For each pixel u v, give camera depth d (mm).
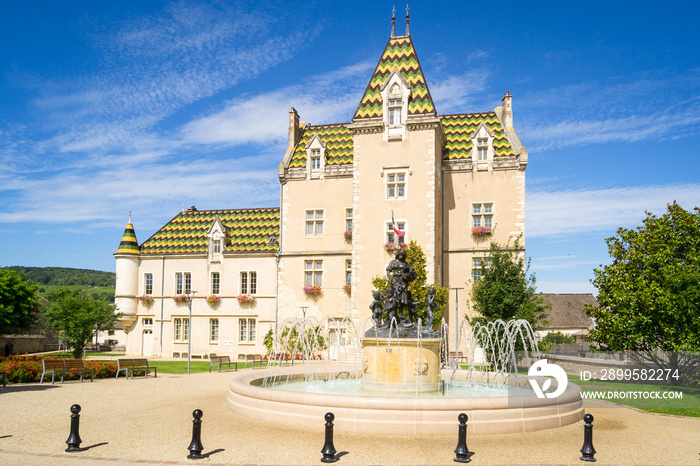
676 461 11719
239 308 47188
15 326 51875
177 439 13289
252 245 48125
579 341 74188
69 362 27078
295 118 48906
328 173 45750
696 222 28156
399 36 44719
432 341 18016
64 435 13727
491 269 34062
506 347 31625
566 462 11523
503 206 42594
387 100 41500
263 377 21344
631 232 29938
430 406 14023
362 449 12383
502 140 44406
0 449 12297
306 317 44688
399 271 19328
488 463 11375
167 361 43656
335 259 44812
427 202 40156
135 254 49781
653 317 26469
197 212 53438
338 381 23281
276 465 11094
